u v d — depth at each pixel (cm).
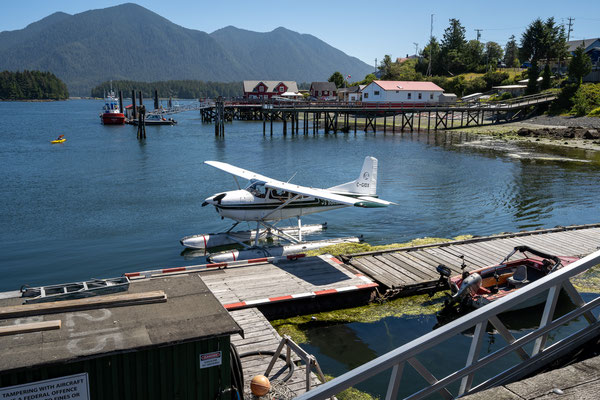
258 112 9412
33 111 13950
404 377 870
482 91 8812
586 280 1325
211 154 4175
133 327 529
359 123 7569
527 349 967
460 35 11094
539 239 1634
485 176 3080
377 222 2027
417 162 3684
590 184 2812
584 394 253
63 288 605
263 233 1725
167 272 1232
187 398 538
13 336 498
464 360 930
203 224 1967
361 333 1051
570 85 6200
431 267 1354
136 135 6112
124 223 1969
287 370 779
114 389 497
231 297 1102
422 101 7338
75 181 2886
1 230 1852
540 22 8681
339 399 803
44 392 463
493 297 1097
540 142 4872
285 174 3161
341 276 1262
